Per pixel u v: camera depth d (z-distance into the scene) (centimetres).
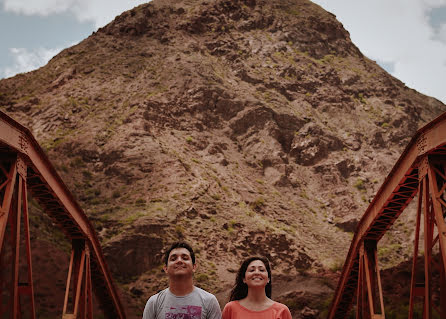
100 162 16500
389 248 15675
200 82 19812
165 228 13675
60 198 4038
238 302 1233
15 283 2905
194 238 13912
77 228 4625
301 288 12362
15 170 2995
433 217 2928
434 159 2931
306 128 19450
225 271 13188
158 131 17775
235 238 14288
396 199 3897
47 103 19600
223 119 19050
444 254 2656
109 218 14125
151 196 15038
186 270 1170
